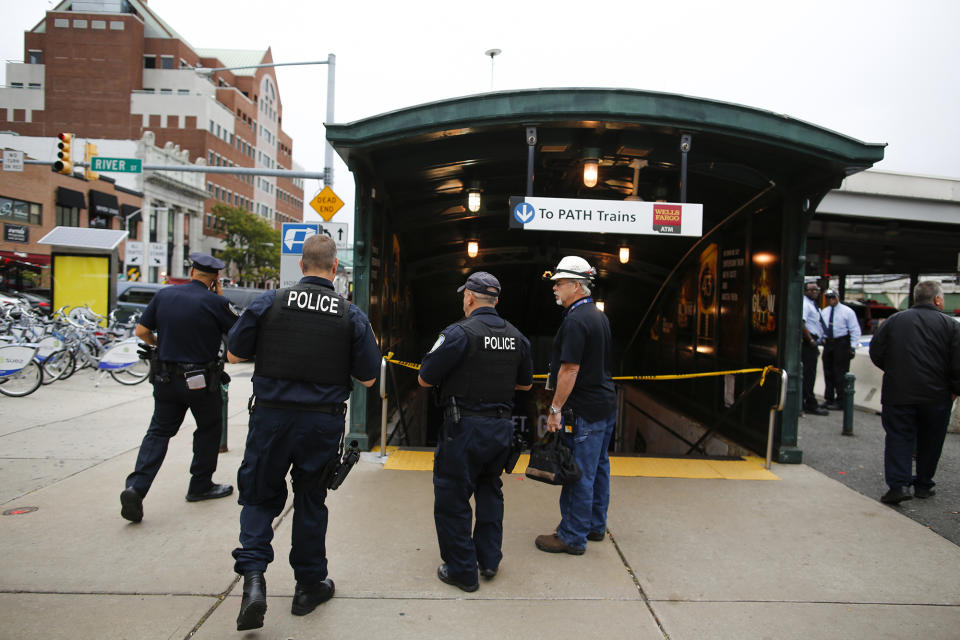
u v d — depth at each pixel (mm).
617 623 3086
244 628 2736
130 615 3031
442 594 3338
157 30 68312
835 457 6449
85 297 14086
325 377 3006
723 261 7645
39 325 11828
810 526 4469
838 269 24969
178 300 4258
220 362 4492
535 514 4629
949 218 12539
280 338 2971
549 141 5660
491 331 3396
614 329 12594
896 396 4914
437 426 13461
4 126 64062
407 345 10750
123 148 46312
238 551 2885
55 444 6398
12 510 4441
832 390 9570
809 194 5891
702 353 8430
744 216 7012
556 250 10070
